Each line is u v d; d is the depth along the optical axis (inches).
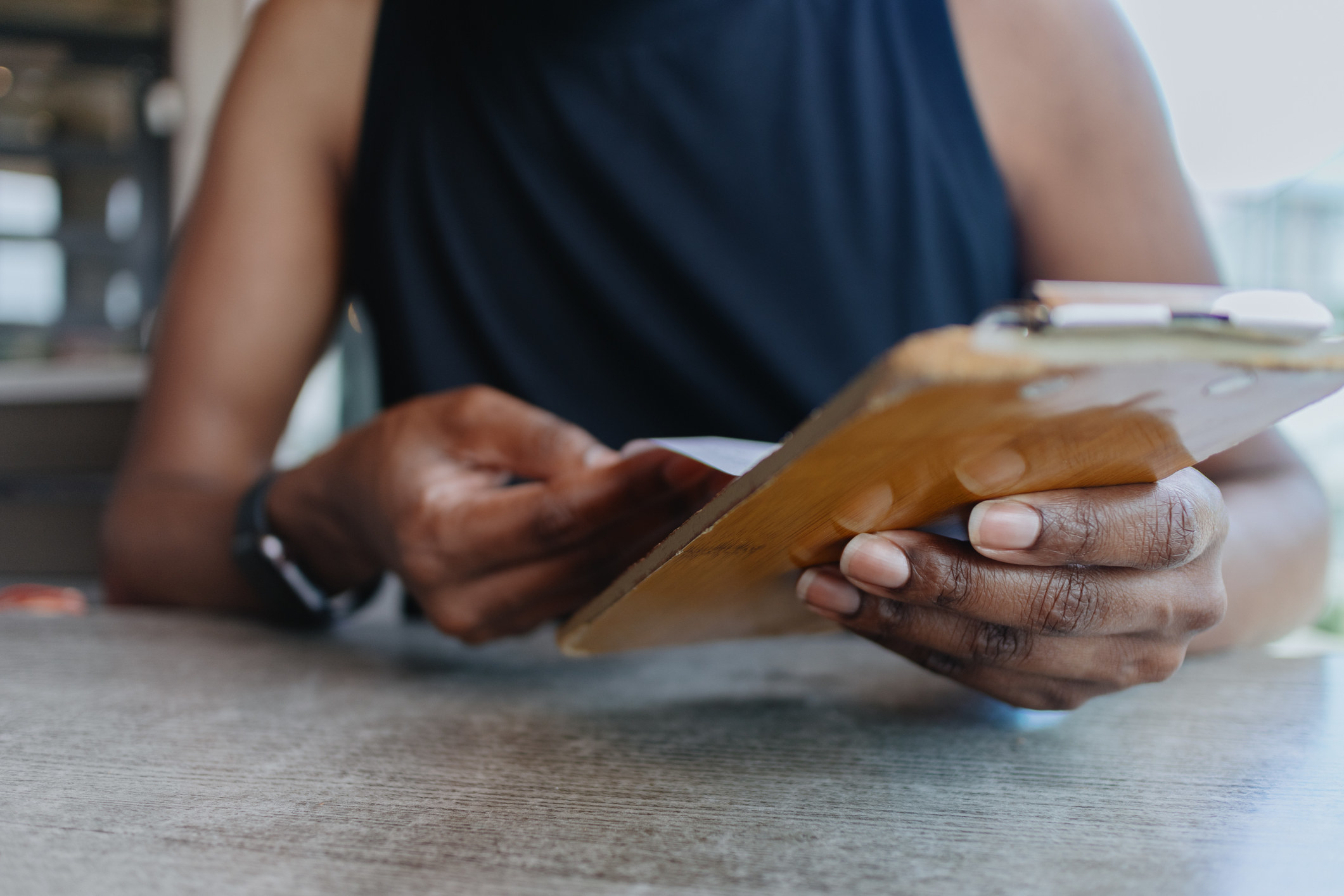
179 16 242.5
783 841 11.0
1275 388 9.8
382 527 24.6
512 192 43.8
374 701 20.0
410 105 45.9
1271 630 28.6
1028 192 44.1
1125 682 16.3
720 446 17.2
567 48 43.0
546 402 42.3
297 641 29.1
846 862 10.2
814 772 14.3
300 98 47.7
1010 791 13.3
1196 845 10.8
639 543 21.9
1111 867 10.1
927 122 42.8
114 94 263.9
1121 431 10.7
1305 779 13.8
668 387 42.1
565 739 16.6
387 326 46.4
